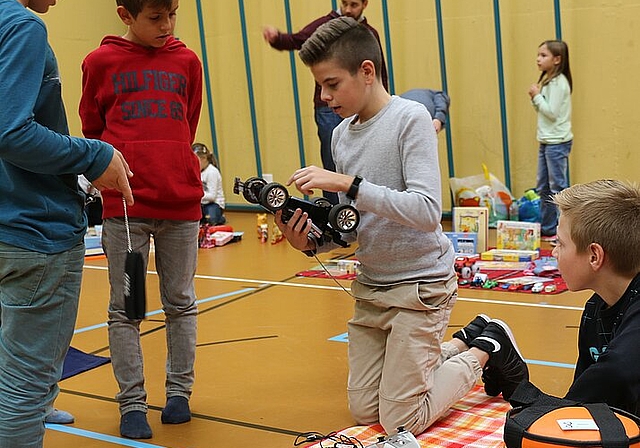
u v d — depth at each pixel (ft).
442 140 22.94
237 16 25.53
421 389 7.97
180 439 8.19
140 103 8.50
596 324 6.48
